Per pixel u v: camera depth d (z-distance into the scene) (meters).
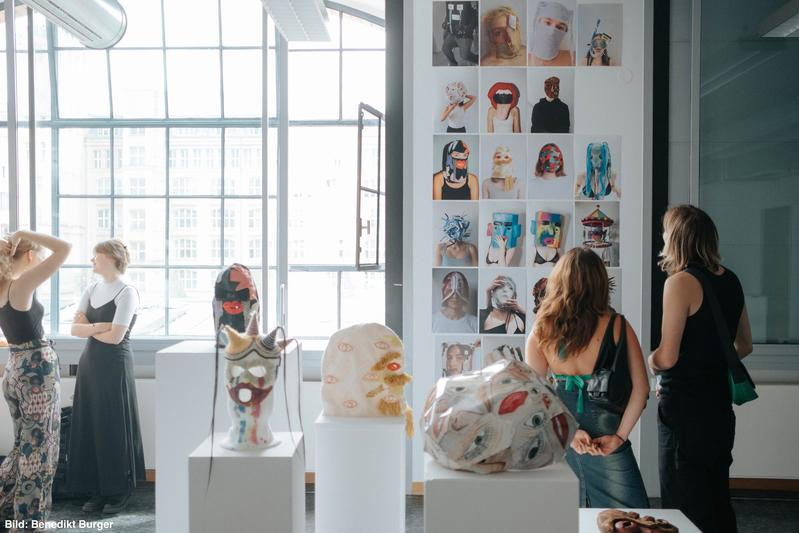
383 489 2.53
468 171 4.14
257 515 2.22
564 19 4.08
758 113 4.24
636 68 4.11
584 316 2.42
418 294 4.18
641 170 4.12
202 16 5.95
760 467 4.23
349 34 6.59
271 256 5.11
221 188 6.00
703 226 2.56
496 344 4.14
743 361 4.27
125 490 3.96
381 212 5.22
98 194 6.03
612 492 2.44
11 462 3.48
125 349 4.04
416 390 4.18
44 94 5.90
